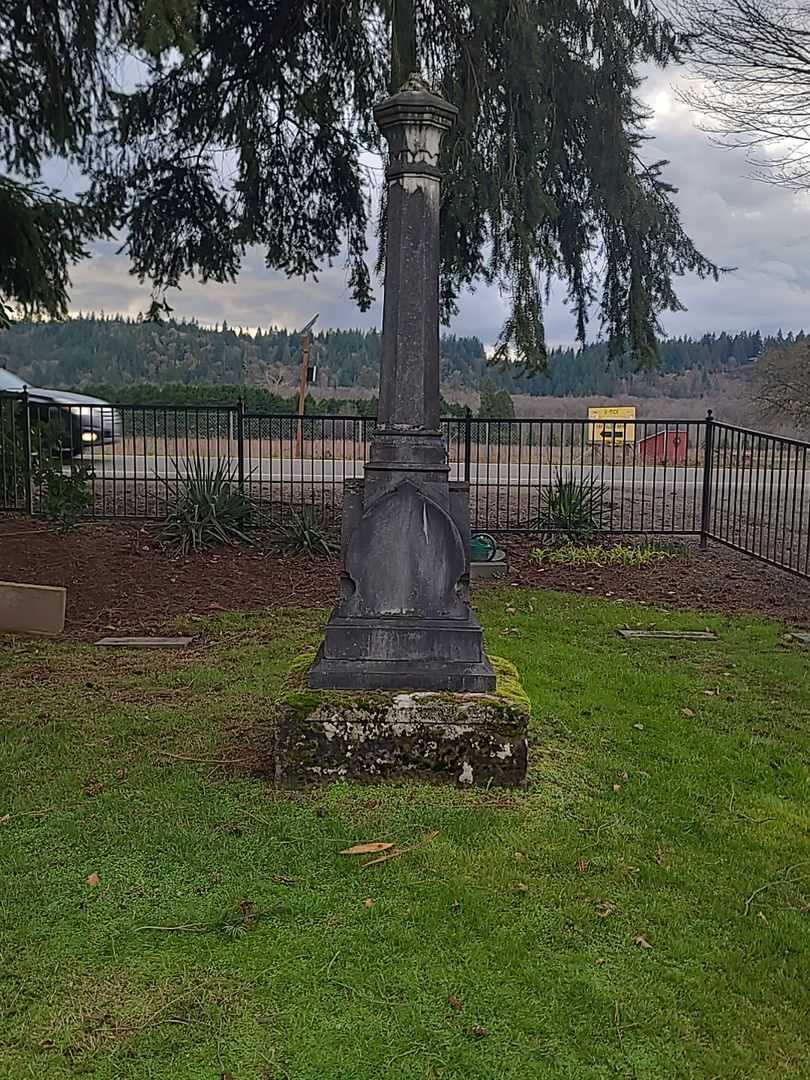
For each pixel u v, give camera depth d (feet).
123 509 36.60
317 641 20.75
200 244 36.27
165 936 9.07
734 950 9.08
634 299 33.71
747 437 39.50
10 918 9.30
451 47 28.02
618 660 19.66
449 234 31.42
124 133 32.53
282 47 31.04
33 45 28.02
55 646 20.34
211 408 34.99
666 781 13.17
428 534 13.15
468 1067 7.40
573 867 10.56
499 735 12.53
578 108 30.19
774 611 24.90
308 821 11.46
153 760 13.46
